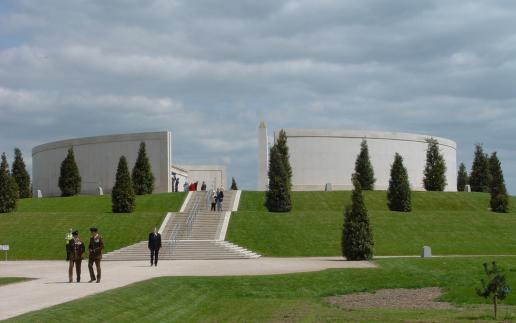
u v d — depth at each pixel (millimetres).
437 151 86500
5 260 54562
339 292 33500
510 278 34406
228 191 79375
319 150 88750
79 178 86375
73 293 27266
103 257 54219
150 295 28234
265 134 86688
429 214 68438
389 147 90938
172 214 66562
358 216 48594
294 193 78750
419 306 29469
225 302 30031
